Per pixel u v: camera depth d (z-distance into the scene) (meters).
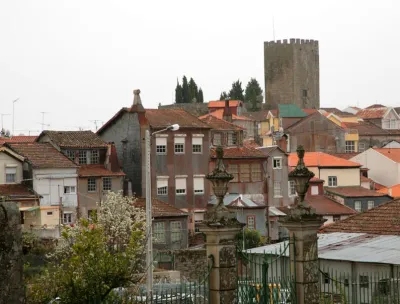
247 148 99.88
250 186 97.69
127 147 94.62
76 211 85.94
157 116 96.38
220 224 25.45
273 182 99.06
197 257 67.31
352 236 45.38
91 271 28.81
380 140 144.50
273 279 29.20
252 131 150.62
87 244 29.75
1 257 19.92
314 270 27.48
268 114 160.38
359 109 184.12
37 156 85.69
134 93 94.25
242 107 174.88
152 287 35.72
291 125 141.25
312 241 27.52
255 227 94.12
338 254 41.19
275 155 99.44
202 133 95.88
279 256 27.95
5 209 20.05
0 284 19.88
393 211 47.97
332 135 134.75
